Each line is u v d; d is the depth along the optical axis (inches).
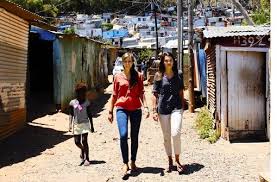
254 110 408.8
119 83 296.7
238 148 375.6
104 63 1133.7
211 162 323.9
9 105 455.5
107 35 2390.5
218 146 387.9
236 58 408.5
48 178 301.1
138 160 338.3
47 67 797.9
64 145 417.1
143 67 1269.7
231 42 407.2
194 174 291.7
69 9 3361.2
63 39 633.6
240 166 309.9
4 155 377.1
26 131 483.2
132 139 301.0
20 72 498.3
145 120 569.0
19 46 494.0
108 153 376.8
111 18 3427.7
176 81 294.7
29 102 668.7
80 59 745.0
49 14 2037.4
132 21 3152.1
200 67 686.5
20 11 450.3
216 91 431.2
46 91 780.0
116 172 309.3
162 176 289.7
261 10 655.1
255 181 270.7
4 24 440.1
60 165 337.4
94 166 329.7
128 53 293.9
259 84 407.8
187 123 518.6
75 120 333.7
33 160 357.7
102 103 776.9
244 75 408.2
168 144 299.4
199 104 663.8
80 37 706.8
